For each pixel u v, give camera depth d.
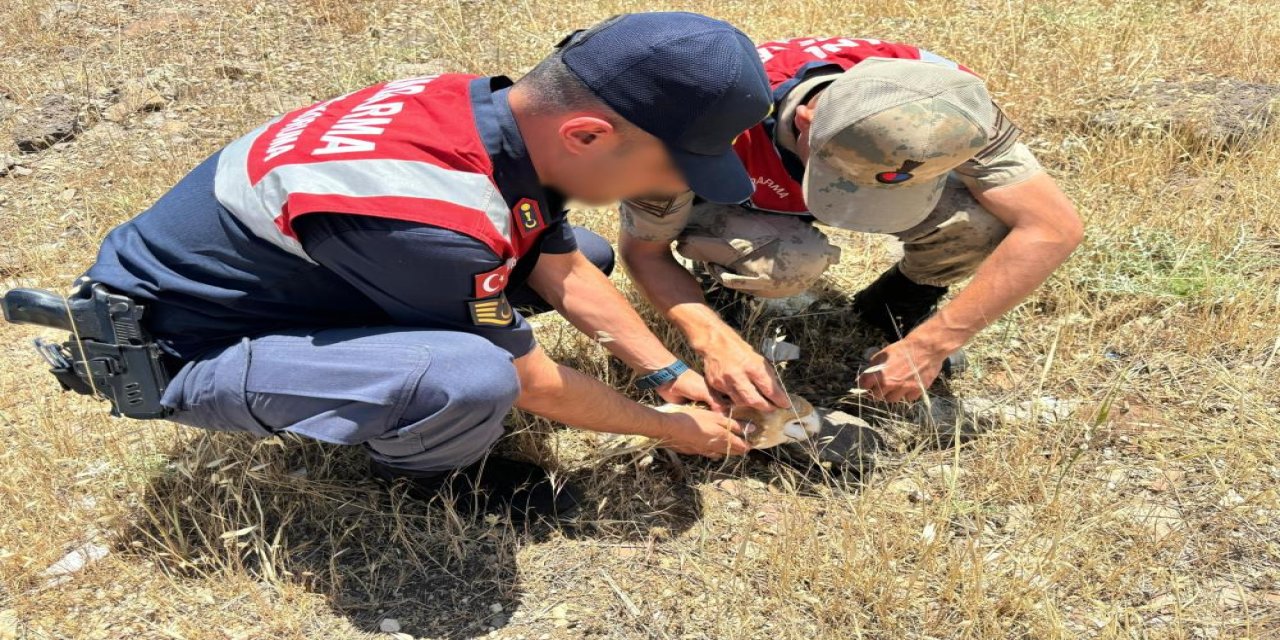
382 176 1.78
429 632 2.01
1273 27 4.58
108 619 2.02
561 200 1.98
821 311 2.95
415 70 4.56
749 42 1.85
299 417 1.95
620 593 2.09
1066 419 2.47
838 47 2.38
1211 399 2.59
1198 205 3.35
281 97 4.41
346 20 5.03
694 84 1.74
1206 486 2.32
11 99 4.40
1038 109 3.93
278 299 1.98
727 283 2.54
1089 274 3.03
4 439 2.49
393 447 2.01
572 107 1.78
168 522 2.21
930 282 2.62
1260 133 3.69
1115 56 4.29
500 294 1.92
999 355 2.76
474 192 1.81
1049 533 2.19
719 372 2.34
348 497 2.29
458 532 2.21
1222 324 2.78
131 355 1.97
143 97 4.35
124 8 5.28
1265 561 2.13
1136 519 2.23
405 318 1.96
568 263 2.35
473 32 4.88
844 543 2.10
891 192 2.17
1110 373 2.70
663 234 2.43
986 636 1.98
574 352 2.74
